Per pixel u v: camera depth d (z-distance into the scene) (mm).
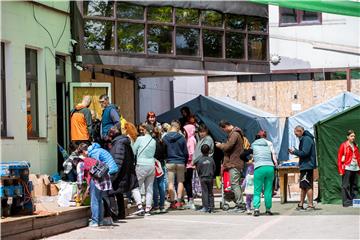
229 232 14516
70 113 20328
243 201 19156
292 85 34344
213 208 18703
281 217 17234
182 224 15984
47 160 19531
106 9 22328
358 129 20531
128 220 16859
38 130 19516
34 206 14195
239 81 34562
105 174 15461
